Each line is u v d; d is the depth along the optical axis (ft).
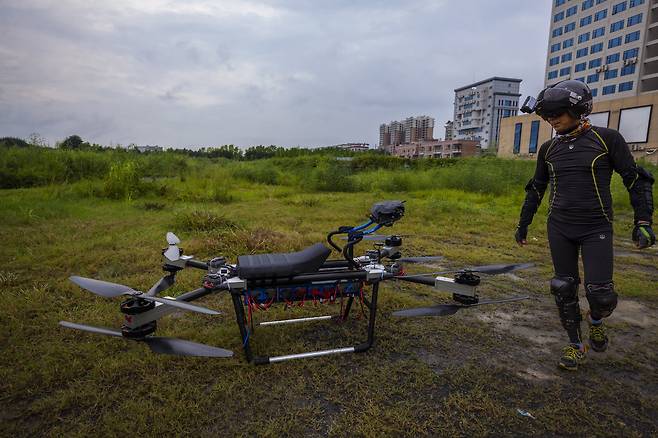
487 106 364.58
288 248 18.67
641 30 178.19
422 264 17.63
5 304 11.71
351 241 9.38
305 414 7.44
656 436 7.06
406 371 8.91
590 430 7.21
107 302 12.27
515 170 51.65
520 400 8.03
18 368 8.72
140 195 38.29
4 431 6.96
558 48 220.64
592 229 8.49
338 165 56.13
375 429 7.09
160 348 7.39
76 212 27.89
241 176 60.59
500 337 10.75
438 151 291.38
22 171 43.65
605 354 9.89
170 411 7.37
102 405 7.63
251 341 10.02
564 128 8.62
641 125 140.26
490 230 25.05
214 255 17.78
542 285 14.98
